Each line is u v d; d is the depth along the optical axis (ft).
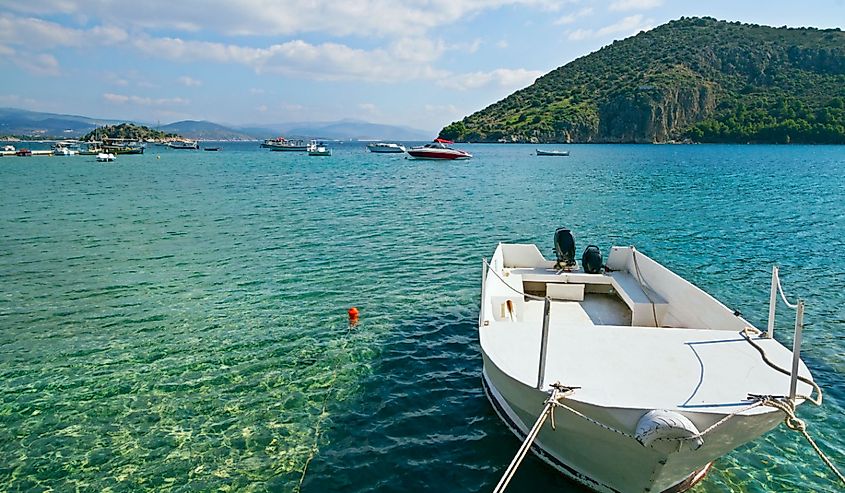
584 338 22.09
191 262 57.41
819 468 23.20
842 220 83.76
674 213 92.68
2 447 24.71
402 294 46.14
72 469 23.17
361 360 33.30
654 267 32.58
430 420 26.78
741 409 16.93
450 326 38.86
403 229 77.46
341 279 50.67
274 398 28.78
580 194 122.31
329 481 22.44
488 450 24.34
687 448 16.34
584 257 37.19
